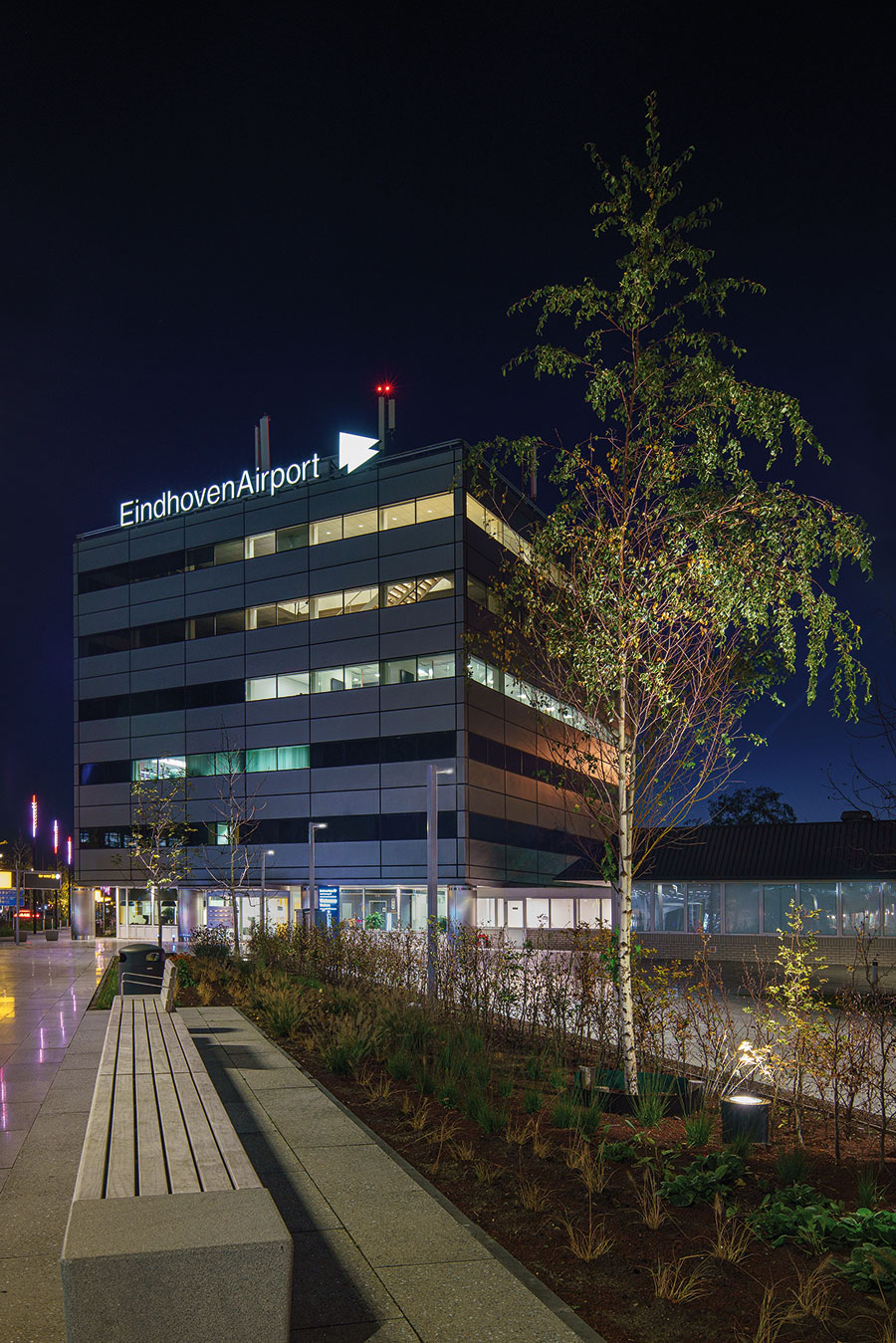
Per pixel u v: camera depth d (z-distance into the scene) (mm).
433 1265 5020
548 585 10781
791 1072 9125
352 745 53125
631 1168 7008
